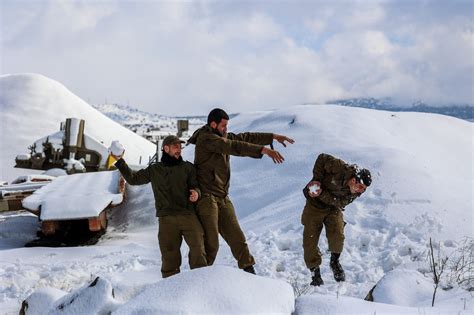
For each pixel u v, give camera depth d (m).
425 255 7.37
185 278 3.28
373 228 8.96
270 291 3.33
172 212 5.44
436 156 18.09
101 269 8.73
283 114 20.62
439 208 9.37
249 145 5.33
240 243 5.67
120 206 15.80
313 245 6.53
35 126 43.78
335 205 6.50
